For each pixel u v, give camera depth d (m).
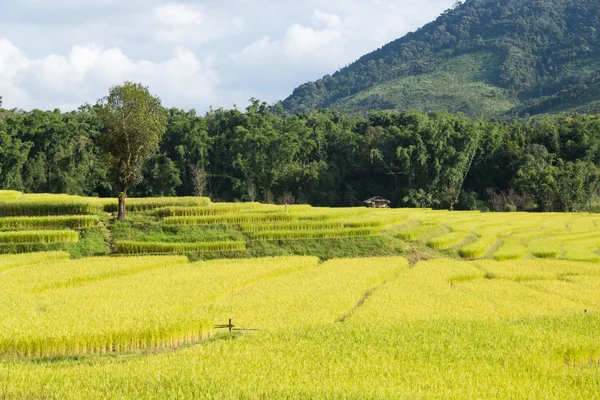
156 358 20.48
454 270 44.22
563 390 18.25
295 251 51.88
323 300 32.91
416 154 113.69
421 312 31.16
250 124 122.62
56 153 106.38
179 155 115.75
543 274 43.41
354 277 40.22
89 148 111.00
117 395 16.28
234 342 23.02
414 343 23.03
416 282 39.47
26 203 54.62
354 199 119.75
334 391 17.03
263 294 34.38
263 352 21.52
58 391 16.50
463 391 17.67
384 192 122.69
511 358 21.34
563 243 61.78
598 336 24.70
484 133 122.50
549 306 33.62
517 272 44.41
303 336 23.97
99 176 105.38
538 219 83.19
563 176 108.69
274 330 24.98
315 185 117.06
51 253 44.44
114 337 23.30
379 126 130.88
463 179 120.00
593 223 79.00
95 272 37.94
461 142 116.75
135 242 48.34
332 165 124.12
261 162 114.69
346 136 128.00
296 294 34.38
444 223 70.62
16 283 34.09
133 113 51.56
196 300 31.00
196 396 16.23
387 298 34.34
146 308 28.05
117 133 51.41
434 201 114.69
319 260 51.16
